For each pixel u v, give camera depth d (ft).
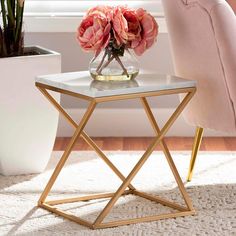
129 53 9.80
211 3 9.96
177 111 9.77
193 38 10.46
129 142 13.97
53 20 13.88
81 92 9.37
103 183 11.34
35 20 13.88
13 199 10.58
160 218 9.70
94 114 14.34
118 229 9.36
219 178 11.46
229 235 9.11
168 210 10.05
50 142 11.75
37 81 10.24
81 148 13.53
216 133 14.35
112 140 14.12
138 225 9.50
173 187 11.09
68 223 9.63
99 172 11.89
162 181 11.38
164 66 14.26
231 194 10.66
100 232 9.27
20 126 11.45
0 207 10.23
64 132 14.37
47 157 11.84
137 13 9.62
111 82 9.72
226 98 10.18
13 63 11.23
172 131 14.37
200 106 10.73
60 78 10.10
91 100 9.20
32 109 11.46
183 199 10.52
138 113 14.34
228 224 9.48
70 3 14.07
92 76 9.86
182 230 9.29
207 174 11.69
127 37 9.48
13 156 11.58
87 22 9.62
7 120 11.35
